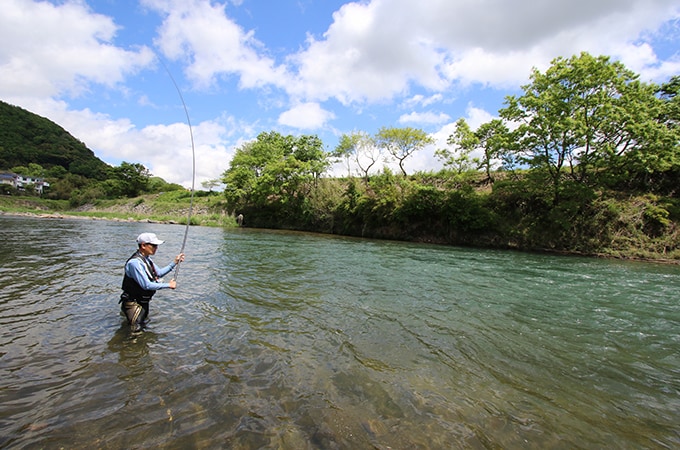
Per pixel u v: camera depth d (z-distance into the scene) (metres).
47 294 5.36
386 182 28.50
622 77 17.72
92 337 3.76
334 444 2.19
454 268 10.60
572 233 19.17
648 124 16.80
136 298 4.11
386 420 2.49
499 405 2.81
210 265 9.15
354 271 9.15
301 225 34.09
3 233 15.16
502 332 4.68
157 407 2.49
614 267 12.93
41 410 2.38
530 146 20.39
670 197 18.73
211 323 4.41
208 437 2.18
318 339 4.06
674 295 7.62
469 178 27.77
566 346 4.26
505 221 22.14
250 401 2.63
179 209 45.62
